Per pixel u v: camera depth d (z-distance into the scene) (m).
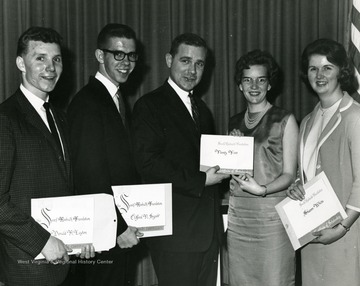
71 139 1.88
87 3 3.02
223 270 3.06
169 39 3.06
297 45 3.10
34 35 1.69
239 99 3.12
